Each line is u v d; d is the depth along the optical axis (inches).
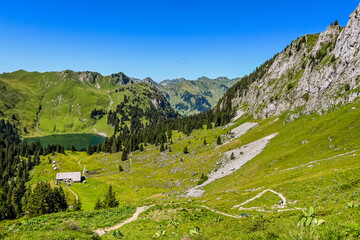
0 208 3624.5
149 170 5511.8
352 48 4239.7
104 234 917.2
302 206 1305.4
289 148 3531.0
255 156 4033.0
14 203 4035.4
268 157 3548.2
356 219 405.4
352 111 3341.5
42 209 2667.3
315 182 1708.9
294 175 2257.6
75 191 4544.8
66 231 751.7
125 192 4451.3
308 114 4648.1
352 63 4138.8
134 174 5398.6
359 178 1261.1
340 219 453.4
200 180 4136.3
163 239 797.2
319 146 2938.0
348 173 1560.0
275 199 1700.3
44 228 808.3
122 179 5221.5
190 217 1130.7
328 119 3634.4
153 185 4586.6
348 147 2474.2
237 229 727.1
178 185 4355.3
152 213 1183.6
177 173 4864.7
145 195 4121.6
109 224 1075.9
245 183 2913.4
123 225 1058.7
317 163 2388.0
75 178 5187.0
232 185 3132.4
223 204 2107.5
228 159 4645.7
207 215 1195.3
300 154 3034.0
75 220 1148.5
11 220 3555.6
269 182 2401.6
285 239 401.1
